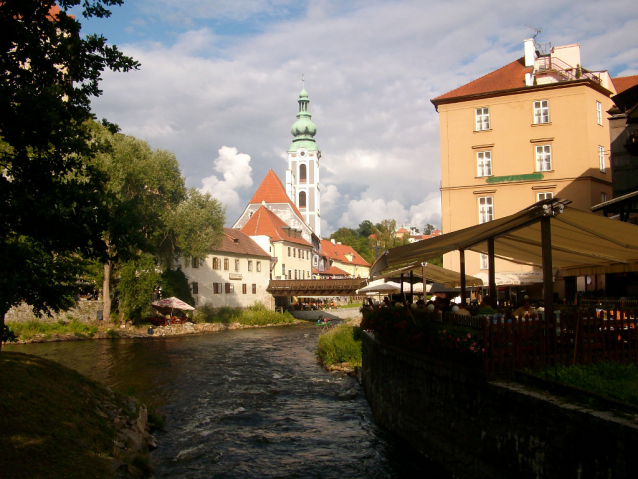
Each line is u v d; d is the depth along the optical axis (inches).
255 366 1025.5
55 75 353.1
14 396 372.5
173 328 1749.5
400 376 464.1
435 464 368.8
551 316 316.8
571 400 246.8
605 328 325.7
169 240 1824.6
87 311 1638.8
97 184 354.9
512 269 1298.0
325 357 1080.2
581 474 223.1
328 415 626.8
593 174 1275.8
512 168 1326.3
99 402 485.4
